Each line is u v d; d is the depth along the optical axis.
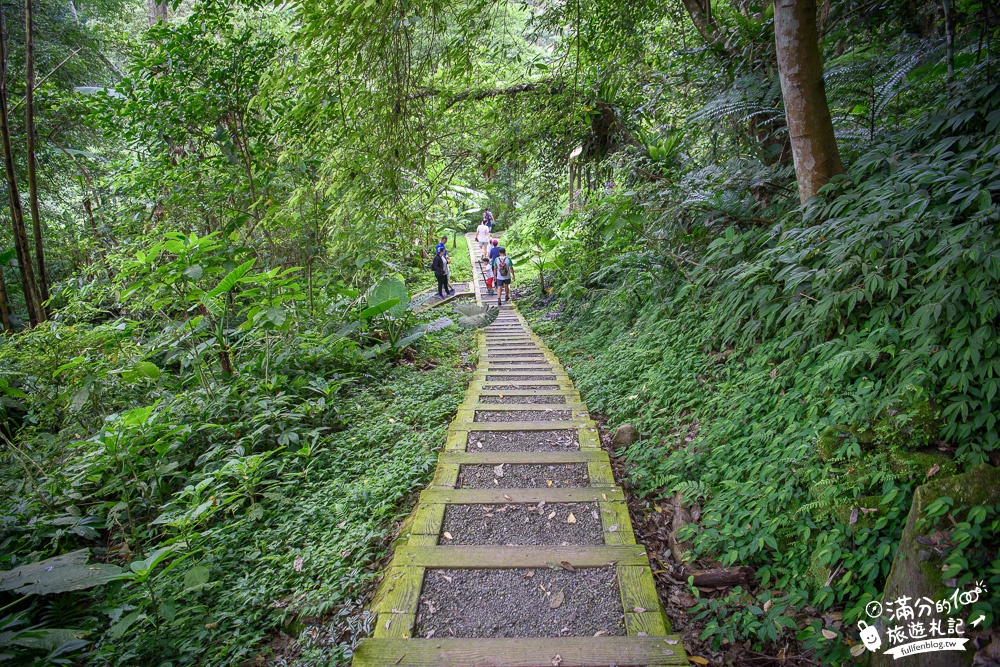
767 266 3.75
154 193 7.51
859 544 2.41
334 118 5.39
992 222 2.74
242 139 7.48
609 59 7.52
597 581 2.78
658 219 5.82
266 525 3.75
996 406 2.40
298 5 4.34
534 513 3.43
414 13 4.46
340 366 6.65
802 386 3.37
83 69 9.58
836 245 3.34
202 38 6.68
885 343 2.97
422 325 8.48
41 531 3.66
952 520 1.98
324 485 4.17
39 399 5.19
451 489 3.73
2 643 2.49
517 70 7.89
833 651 2.17
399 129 5.16
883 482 2.50
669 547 3.11
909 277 3.05
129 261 5.58
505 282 13.68
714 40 5.76
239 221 7.20
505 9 6.27
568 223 9.23
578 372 6.62
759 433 3.31
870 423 2.73
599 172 9.09
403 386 6.33
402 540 3.26
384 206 5.92
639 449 4.12
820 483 2.65
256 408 4.99
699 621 2.54
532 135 8.42
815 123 3.78
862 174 3.84
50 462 4.75
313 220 7.24
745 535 2.82
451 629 2.51
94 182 10.73
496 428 4.77
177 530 3.63
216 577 3.25
